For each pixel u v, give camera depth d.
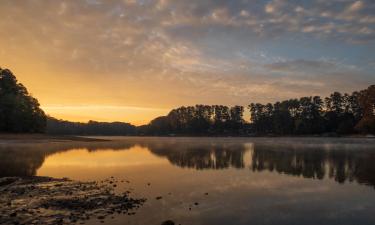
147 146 81.69
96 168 33.19
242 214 15.22
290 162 39.09
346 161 39.88
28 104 114.75
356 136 143.50
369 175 27.84
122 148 70.56
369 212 15.65
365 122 114.31
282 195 19.44
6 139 89.25
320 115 173.88
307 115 177.62
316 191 20.73
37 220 13.84
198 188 21.67
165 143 103.25
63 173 29.20
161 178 26.22
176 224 13.66
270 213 15.41
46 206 16.19
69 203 16.86
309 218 14.65
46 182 23.80
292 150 61.78
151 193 19.89
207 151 60.97
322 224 13.80
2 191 20.12
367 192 20.44
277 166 34.88
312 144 86.62
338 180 25.19
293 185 22.97
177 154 53.12
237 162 39.41
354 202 17.66
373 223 13.95
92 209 15.78
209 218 14.55
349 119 156.50
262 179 25.70
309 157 45.88
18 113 105.06
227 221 14.14
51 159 41.72
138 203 17.17
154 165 36.19
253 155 50.38
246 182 24.23
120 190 20.80
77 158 44.00
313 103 177.00
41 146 69.25
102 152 56.75
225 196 19.11
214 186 22.47
